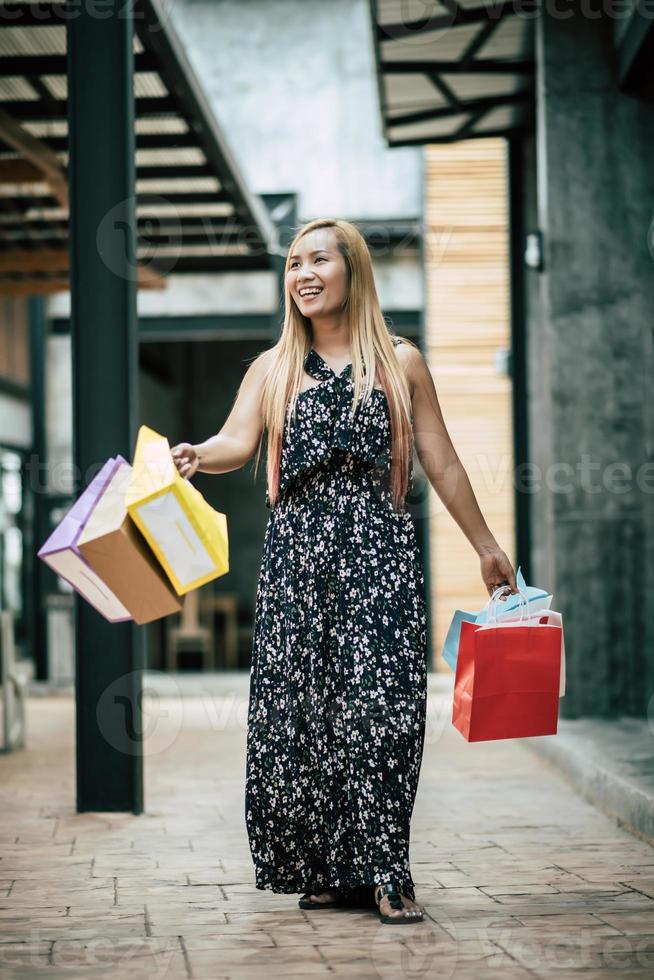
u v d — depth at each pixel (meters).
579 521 9.19
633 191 9.21
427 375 4.21
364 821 3.85
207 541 3.62
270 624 4.02
